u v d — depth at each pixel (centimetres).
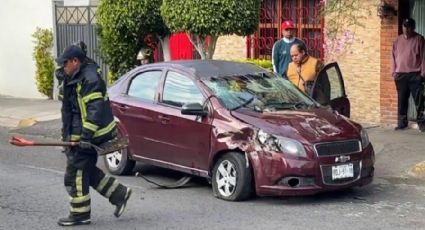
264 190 864
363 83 1434
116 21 1398
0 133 1520
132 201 909
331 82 1095
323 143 862
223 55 1636
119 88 1063
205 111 930
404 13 1386
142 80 1040
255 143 870
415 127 1382
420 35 1341
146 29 1415
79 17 1894
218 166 909
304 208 864
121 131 1041
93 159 796
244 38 1598
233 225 795
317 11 1448
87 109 770
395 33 1384
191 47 1720
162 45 1480
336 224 795
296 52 1137
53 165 1153
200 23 1245
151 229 786
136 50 1472
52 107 1802
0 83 2069
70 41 1914
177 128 960
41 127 1541
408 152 1182
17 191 971
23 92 2031
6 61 2047
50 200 921
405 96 1356
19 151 1287
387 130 1377
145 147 1013
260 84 984
